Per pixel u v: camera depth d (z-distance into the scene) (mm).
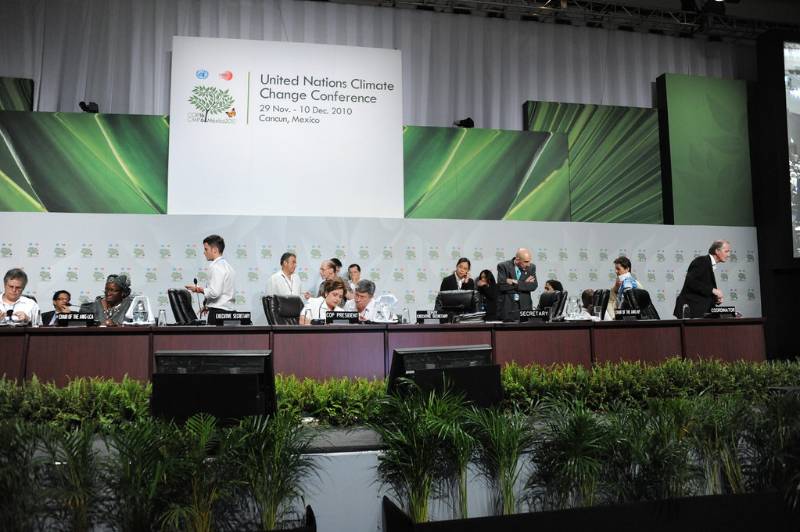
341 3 9719
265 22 9477
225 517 3043
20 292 6426
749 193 10344
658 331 6211
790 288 10094
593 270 9562
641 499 3398
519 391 4055
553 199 9664
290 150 8984
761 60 10008
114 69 9125
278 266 8711
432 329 5566
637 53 10680
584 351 5957
